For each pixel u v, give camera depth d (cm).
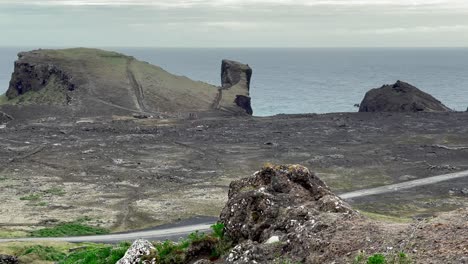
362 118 18950
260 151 13475
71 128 16900
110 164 11850
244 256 1584
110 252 2211
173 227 7319
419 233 1402
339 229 1551
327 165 11819
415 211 8375
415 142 14712
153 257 1792
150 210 8250
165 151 13500
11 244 5131
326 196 1820
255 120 19075
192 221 7650
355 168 11625
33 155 12656
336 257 1423
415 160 12519
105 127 17050
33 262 4269
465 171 11444
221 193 9431
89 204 8625
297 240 1569
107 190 9619
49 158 12381
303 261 1473
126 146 14038
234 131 16612
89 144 14188
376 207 8575
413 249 1338
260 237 1742
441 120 18275
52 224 7388
